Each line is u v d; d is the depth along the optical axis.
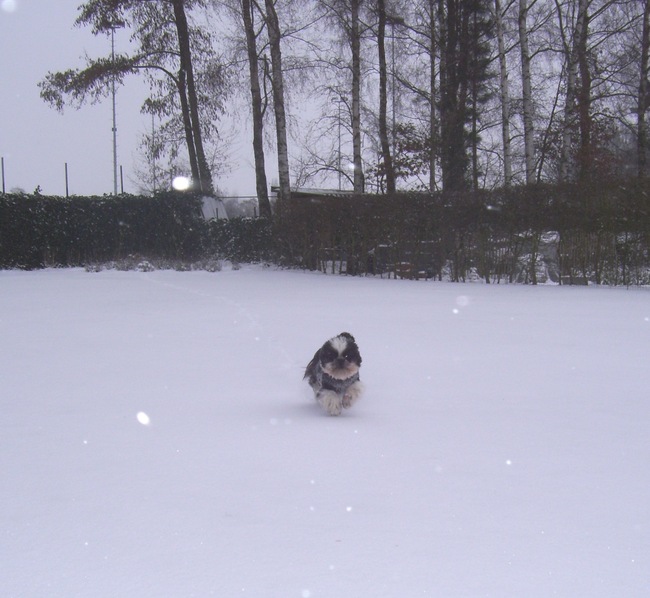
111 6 30.83
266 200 31.08
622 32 27.84
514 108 31.12
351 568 3.37
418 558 3.47
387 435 5.67
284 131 28.28
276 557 3.49
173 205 28.09
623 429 5.82
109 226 27.92
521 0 26.27
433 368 8.41
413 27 30.52
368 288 18.75
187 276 23.27
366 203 23.45
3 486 4.52
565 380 7.72
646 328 11.43
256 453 5.19
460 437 5.59
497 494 4.34
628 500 4.26
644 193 19.27
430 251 22.20
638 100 27.06
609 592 3.16
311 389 7.38
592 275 20.08
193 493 4.36
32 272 25.70
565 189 20.16
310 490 4.40
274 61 28.06
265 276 23.25
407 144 29.73
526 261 20.84
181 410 6.52
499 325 11.83
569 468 4.83
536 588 3.19
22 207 26.70
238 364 8.71
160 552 3.56
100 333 11.12
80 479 4.64
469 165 34.12
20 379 7.89
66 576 3.33
